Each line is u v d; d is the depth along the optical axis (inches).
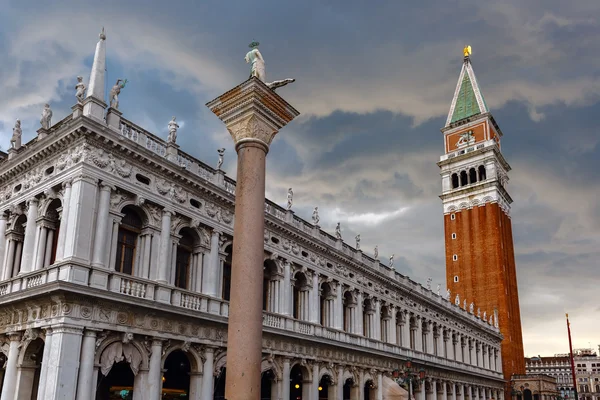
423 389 2824.8
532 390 4220.0
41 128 1544.0
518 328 4702.3
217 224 1740.9
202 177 1684.3
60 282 1210.0
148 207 1525.6
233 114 810.2
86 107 1412.4
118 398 1481.3
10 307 1381.6
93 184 1375.5
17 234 1581.0
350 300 2411.4
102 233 1366.9
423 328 3102.9
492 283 4399.6
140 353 1395.2
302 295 2119.8
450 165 4889.3
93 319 1280.8
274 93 812.6
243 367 687.7
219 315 1596.9
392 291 2768.2
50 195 1445.6
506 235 4741.6
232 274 740.0
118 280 1369.3
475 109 4955.7
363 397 2335.1
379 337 2561.5
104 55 1481.3
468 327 3710.6
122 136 1446.9
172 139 1621.6
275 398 1827.0
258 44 861.8
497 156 4761.3
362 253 2561.5
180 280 1631.4
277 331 1828.2
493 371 4050.2
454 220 4724.4
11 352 1353.3
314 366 2042.3
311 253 2172.7
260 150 794.2
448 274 4638.3
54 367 1195.3
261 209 767.7
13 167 1587.1
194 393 1526.8
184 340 1502.2
